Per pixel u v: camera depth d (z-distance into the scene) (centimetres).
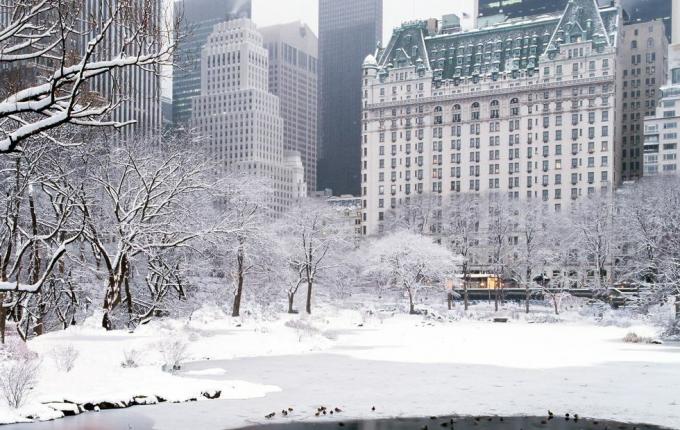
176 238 4928
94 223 4344
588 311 8669
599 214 11238
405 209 16162
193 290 6031
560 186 19200
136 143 5094
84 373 2775
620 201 12331
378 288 10781
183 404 2539
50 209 4538
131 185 4847
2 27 1820
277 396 2738
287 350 4328
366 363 3775
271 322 5684
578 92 19112
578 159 19050
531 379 3231
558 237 12850
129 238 4350
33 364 2664
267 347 4291
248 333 4647
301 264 7812
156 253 4859
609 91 18750
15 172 3800
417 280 9819
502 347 4800
